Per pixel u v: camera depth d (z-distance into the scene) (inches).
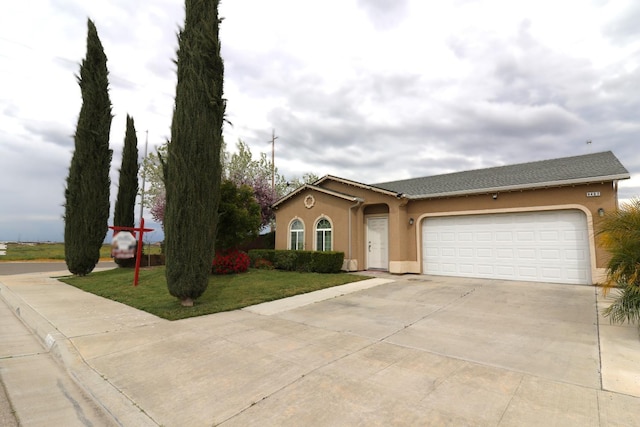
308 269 520.1
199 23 302.8
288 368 157.5
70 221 540.7
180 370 157.4
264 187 949.8
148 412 120.2
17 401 132.7
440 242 493.0
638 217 208.8
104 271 618.8
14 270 701.3
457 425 106.9
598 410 115.7
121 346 192.9
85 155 550.3
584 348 180.2
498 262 438.9
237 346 191.0
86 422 117.1
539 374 147.4
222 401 126.8
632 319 219.8
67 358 174.9
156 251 966.4
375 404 121.6
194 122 289.1
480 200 454.9
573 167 432.5
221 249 509.0
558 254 398.0
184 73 296.0
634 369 151.6
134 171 727.7
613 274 210.7
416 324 234.4
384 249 554.6
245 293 352.8
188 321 248.7
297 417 113.7
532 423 107.8
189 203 284.8
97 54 573.3
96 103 566.9
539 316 248.8
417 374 148.6
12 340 220.4
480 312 265.0
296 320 249.6
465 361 164.1
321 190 577.6
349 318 253.6
